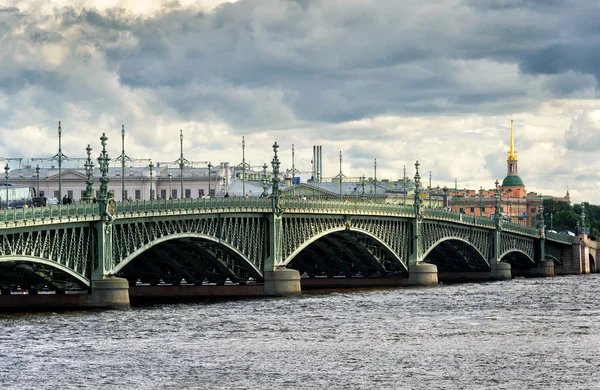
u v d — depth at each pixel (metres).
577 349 131.88
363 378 112.94
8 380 111.12
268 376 113.69
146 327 148.25
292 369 117.44
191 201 182.62
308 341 137.00
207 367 118.19
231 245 194.38
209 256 194.25
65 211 156.75
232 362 121.25
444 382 111.38
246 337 139.88
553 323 158.50
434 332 146.75
